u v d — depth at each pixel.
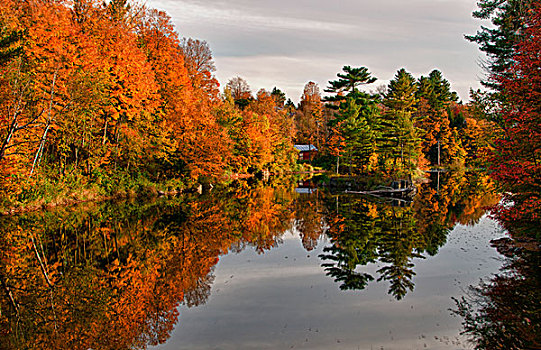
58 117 21.16
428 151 67.19
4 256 12.78
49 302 8.99
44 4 21.30
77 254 13.22
